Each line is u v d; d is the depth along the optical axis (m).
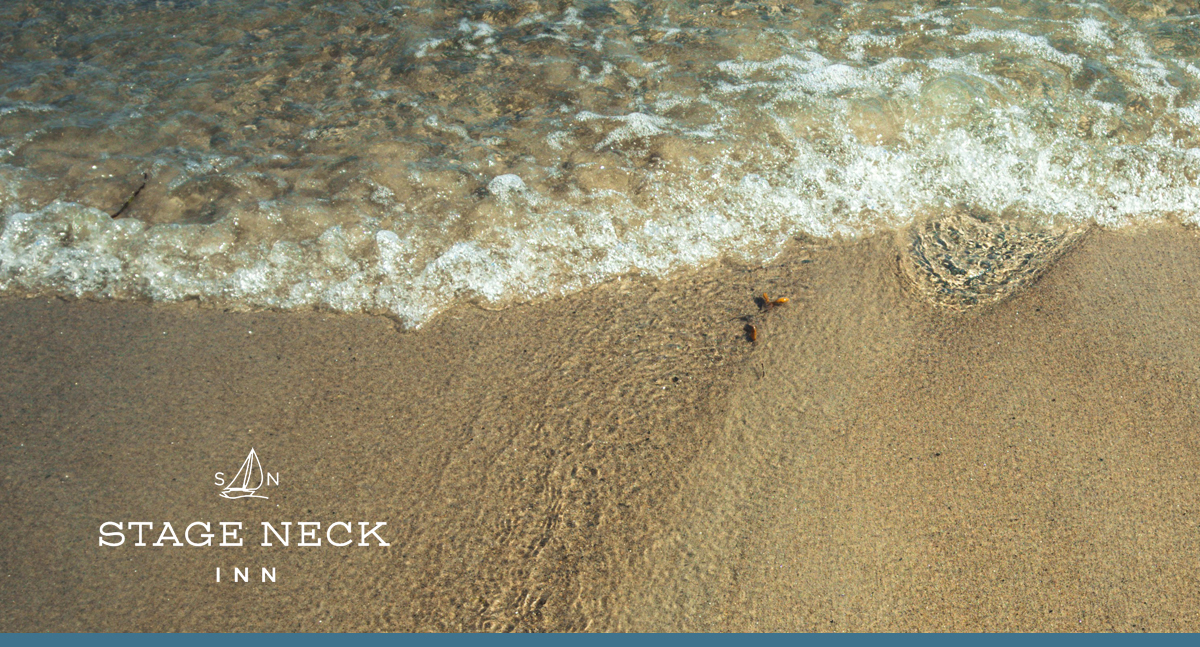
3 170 2.99
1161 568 2.17
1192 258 3.12
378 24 3.93
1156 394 2.60
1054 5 4.27
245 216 2.93
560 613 2.03
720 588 2.07
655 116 3.50
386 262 2.86
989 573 2.12
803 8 4.20
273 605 1.99
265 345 2.59
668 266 2.95
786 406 2.49
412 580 2.06
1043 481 2.33
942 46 3.95
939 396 2.54
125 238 2.85
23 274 2.73
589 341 2.67
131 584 2.00
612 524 2.20
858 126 3.48
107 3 3.89
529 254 2.94
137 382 2.45
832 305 2.83
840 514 2.22
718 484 2.29
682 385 2.54
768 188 3.23
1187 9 4.26
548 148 3.32
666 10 4.16
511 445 2.36
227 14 3.91
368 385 2.49
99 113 3.30
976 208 3.28
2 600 1.95
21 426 2.30
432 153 3.25
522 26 4.00
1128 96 3.71
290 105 3.44
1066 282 2.98
